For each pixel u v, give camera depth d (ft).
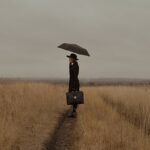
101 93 95.61
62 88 90.58
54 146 35.29
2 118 39.88
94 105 59.52
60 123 45.03
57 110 55.11
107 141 36.37
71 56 49.57
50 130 40.19
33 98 55.11
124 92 82.23
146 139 37.01
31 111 48.55
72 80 49.37
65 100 70.18
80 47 48.42
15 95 52.31
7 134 34.73
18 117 43.14
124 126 42.52
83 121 44.29
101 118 47.98
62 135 39.06
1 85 56.03
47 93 64.08
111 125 43.52
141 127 44.55
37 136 37.35
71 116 49.14
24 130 39.27
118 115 51.90
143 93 70.49
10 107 45.34
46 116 48.24
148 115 49.06
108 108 57.31
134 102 60.75
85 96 73.56
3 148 31.76
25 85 62.08
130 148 34.65
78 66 49.70
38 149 33.19
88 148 33.81
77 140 36.76
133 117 51.85
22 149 32.89
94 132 38.86
